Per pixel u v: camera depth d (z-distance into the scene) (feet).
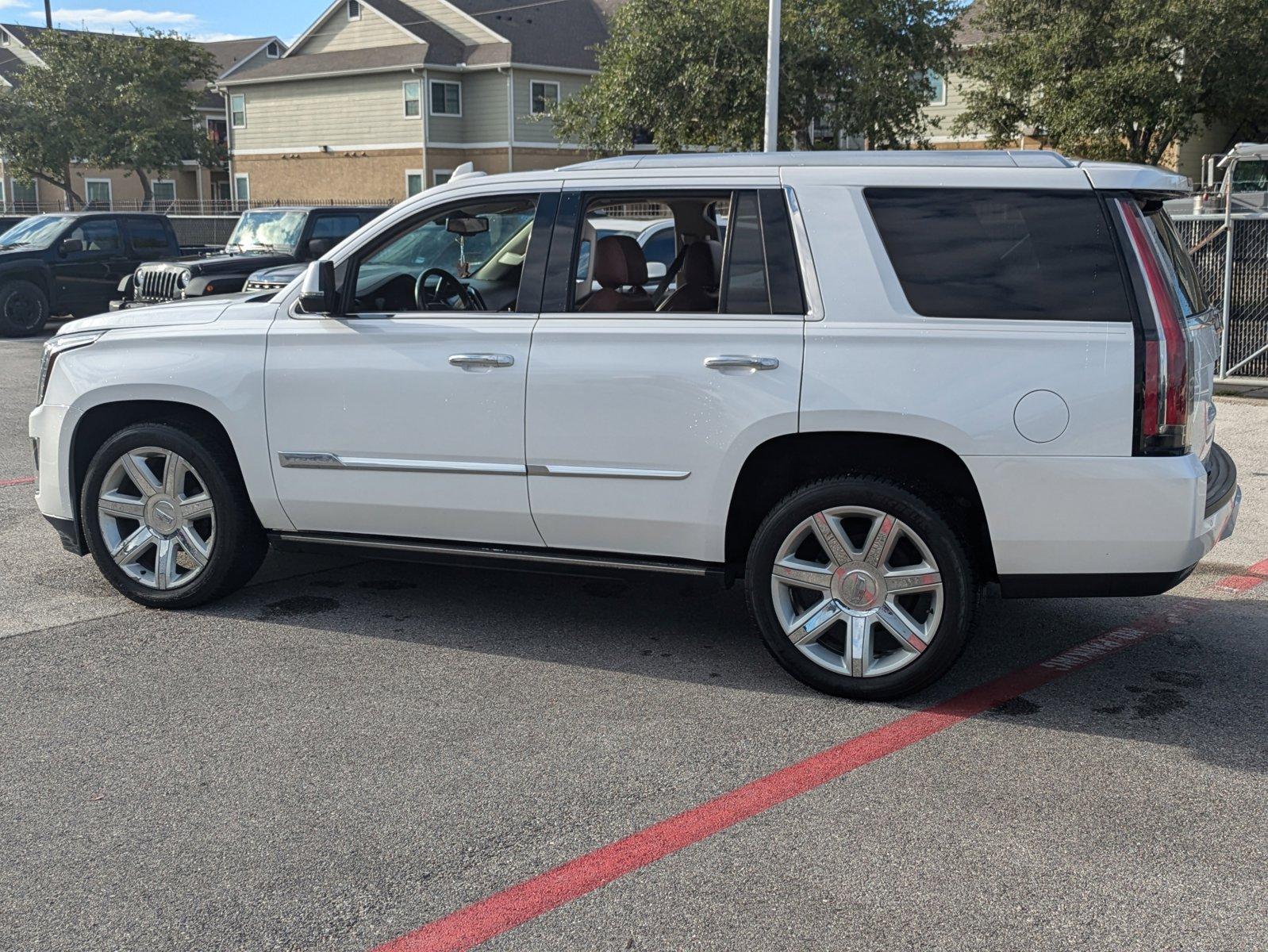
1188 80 87.92
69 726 14.25
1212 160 64.69
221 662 16.39
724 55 82.89
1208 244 39.55
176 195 177.78
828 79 83.66
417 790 12.66
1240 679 16.05
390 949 9.87
